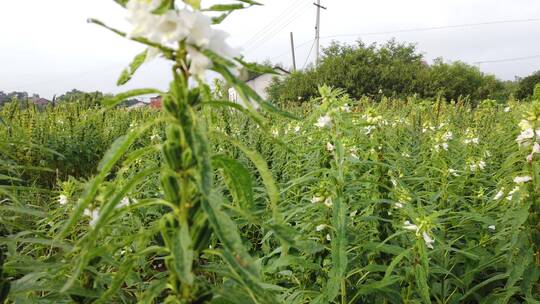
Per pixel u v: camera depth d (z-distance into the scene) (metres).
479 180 4.54
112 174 6.79
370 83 30.83
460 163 5.66
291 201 3.89
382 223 3.21
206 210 1.18
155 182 4.50
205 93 1.33
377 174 3.31
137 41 1.21
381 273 3.13
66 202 2.64
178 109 1.24
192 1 1.29
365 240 3.09
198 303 1.38
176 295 1.38
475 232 3.84
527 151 3.00
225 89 5.44
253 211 1.44
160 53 1.25
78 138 9.33
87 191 1.33
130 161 1.35
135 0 1.20
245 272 1.16
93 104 14.19
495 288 3.31
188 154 1.27
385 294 2.77
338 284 2.54
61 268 1.53
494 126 8.98
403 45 47.78
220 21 1.36
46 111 11.25
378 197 3.26
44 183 7.59
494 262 3.13
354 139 3.61
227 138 1.31
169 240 1.36
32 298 1.92
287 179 5.06
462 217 3.69
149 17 1.18
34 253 2.94
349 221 2.92
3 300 1.68
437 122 9.17
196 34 1.20
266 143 6.19
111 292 1.40
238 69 1.27
